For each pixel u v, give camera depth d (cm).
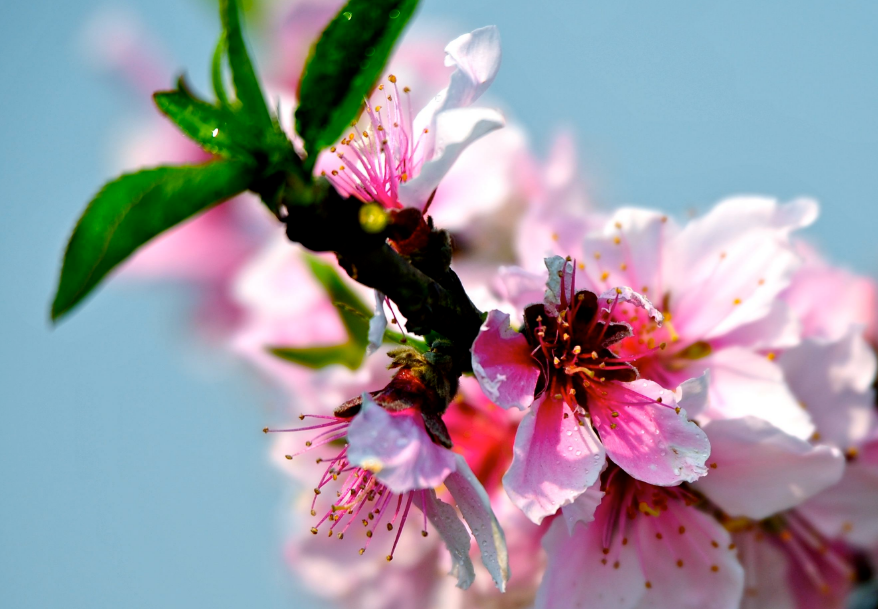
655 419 47
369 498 47
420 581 51
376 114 47
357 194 47
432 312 46
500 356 46
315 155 45
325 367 51
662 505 49
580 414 47
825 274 52
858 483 51
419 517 51
